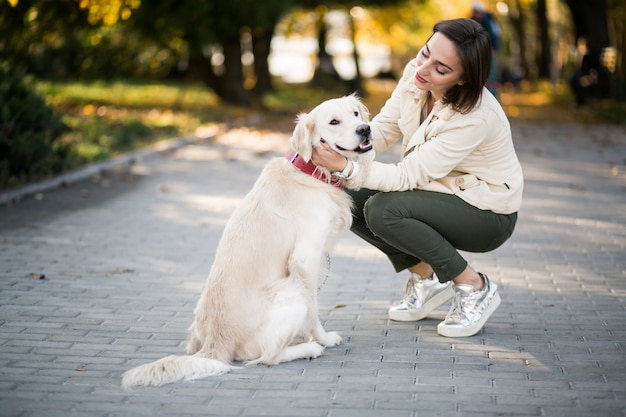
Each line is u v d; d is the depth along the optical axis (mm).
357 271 5977
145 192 9297
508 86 36812
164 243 6809
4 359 4043
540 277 5742
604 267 6027
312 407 3422
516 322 4668
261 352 3914
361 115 4137
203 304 3947
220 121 17625
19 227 7305
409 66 4484
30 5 15828
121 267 5988
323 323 4684
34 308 4941
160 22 17938
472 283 4410
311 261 3945
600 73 25500
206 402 3482
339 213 4062
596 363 3967
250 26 18500
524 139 15406
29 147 9086
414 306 4703
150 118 16984
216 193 9312
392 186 4176
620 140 15273
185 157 12461
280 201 3984
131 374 3646
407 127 4406
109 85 26719
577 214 8188
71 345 4277
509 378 3760
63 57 26281
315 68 34125
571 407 3412
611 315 4801
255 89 24578
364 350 4184
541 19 36719
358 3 23906
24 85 9305
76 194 9039
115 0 13602
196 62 21656
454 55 3926
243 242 3912
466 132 4070
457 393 3572
